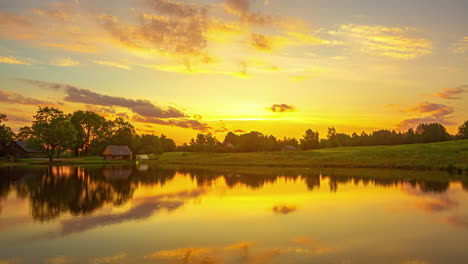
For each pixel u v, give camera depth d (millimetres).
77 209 19516
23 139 98500
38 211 18922
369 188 28156
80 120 107438
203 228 15016
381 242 12641
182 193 26328
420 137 148500
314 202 21625
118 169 58719
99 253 11586
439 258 10820
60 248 12172
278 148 181125
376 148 89188
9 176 42531
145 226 15414
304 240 13031
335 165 59375
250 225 15523
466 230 14203
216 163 78062
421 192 25234
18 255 11430
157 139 147000
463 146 65375
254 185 31641
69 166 68625
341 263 10445
